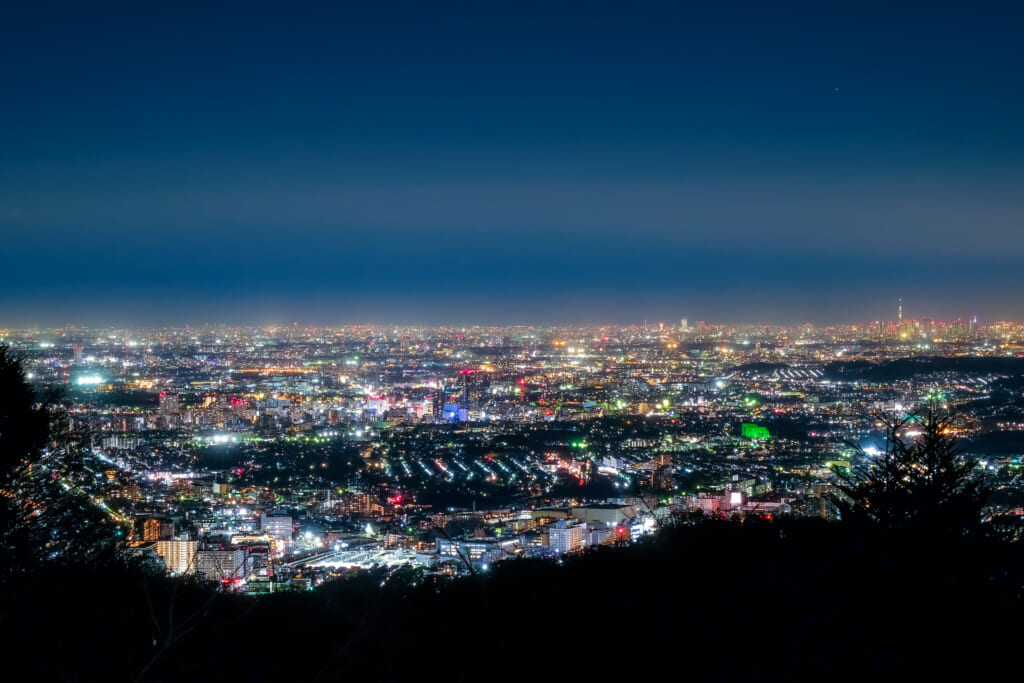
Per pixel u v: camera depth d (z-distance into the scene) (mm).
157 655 14609
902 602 15961
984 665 15227
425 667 17891
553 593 23078
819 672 14758
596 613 19562
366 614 19125
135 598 17984
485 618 19594
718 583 19938
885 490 17859
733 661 15578
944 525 16906
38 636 14953
